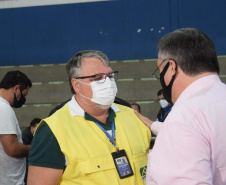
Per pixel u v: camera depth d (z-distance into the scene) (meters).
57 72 5.26
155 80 4.95
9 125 1.96
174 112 0.94
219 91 0.97
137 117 1.45
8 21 5.54
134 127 1.38
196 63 0.98
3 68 5.34
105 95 1.28
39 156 1.21
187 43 0.99
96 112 1.32
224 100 0.95
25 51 5.53
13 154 1.97
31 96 5.14
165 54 1.02
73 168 1.21
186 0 5.17
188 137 0.89
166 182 0.89
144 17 5.29
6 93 2.11
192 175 0.86
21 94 2.16
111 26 5.37
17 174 2.07
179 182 0.87
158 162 0.92
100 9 5.38
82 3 5.42
